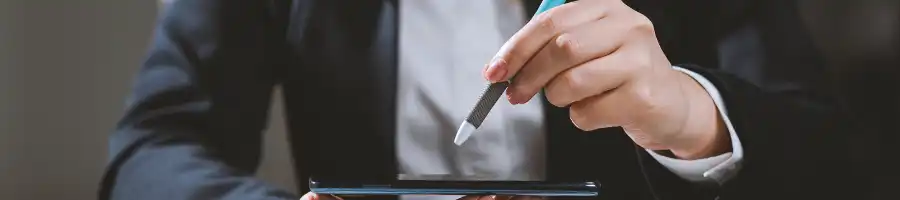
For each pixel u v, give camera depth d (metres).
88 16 0.91
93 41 0.91
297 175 0.65
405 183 0.37
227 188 0.50
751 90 0.49
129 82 0.91
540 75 0.39
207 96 0.60
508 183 0.38
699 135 0.44
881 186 1.04
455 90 0.62
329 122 0.63
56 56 0.91
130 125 0.58
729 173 0.47
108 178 0.54
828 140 0.50
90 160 0.91
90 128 0.91
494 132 0.61
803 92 0.55
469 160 0.61
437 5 0.64
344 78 0.63
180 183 0.50
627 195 0.59
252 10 0.65
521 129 0.61
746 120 0.46
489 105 0.39
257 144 0.64
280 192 0.50
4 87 0.89
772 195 0.47
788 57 0.58
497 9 0.64
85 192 0.91
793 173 0.47
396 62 0.62
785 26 0.59
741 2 0.61
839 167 0.50
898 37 1.17
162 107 0.59
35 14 0.90
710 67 0.61
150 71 0.61
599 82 0.40
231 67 0.62
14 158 0.90
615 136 0.60
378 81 0.62
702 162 0.46
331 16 0.64
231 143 0.60
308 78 0.64
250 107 0.63
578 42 0.39
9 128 0.89
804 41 0.59
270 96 0.66
